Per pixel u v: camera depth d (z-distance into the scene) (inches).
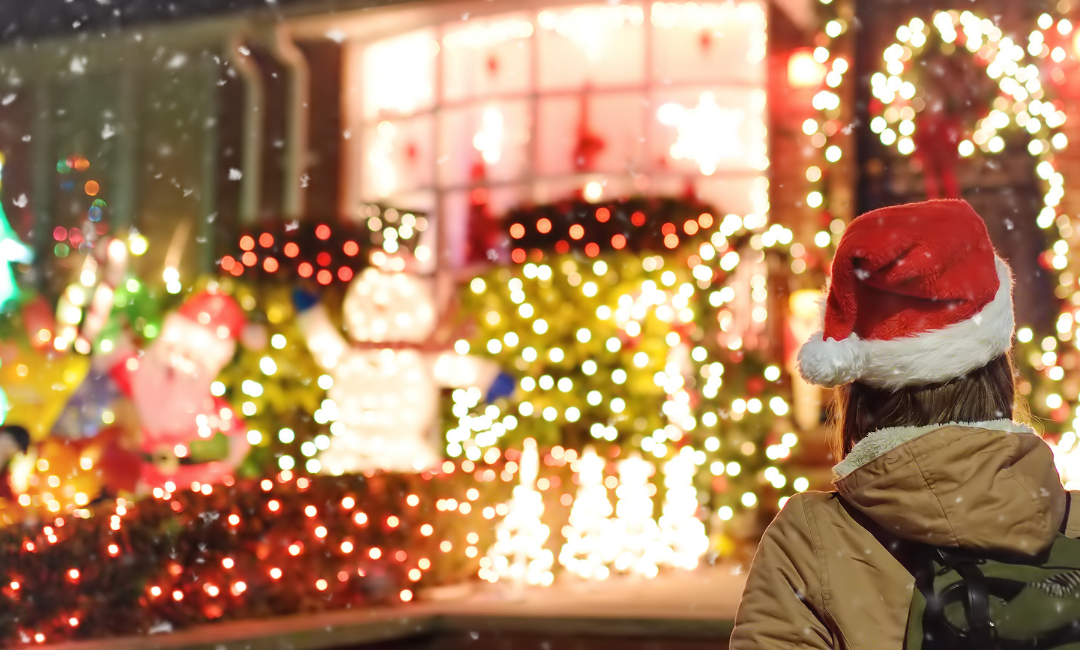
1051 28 260.4
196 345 269.7
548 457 249.9
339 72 384.5
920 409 54.6
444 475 216.4
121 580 169.8
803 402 265.7
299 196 386.9
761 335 261.3
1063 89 259.1
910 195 277.3
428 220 363.9
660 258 265.1
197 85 400.2
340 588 186.2
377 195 378.9
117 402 240.2
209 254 394.6
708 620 169.0
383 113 379.2
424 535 200.5
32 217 397.7
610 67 342.0
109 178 406.9
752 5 322.3
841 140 281.4
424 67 371.2
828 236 248.7
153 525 179.3
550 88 348.8
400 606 184.5
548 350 260.1
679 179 331.0
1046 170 242.1
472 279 273.7
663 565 228.7
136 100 407.2
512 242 293.7
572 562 221.5
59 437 228.4
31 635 160.2
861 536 53.3
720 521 235.9
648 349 254.5
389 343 327.3
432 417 311.0
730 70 326.6
